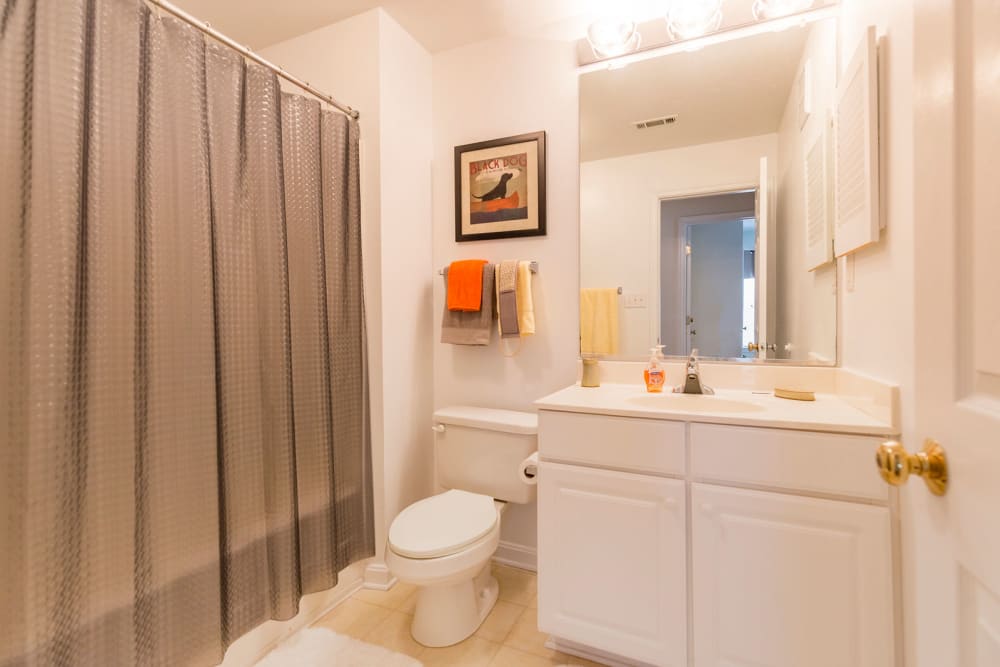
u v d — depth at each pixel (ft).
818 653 3.34
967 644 1.54
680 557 3.77
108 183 3.19
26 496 2.79
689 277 5.36
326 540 4.97
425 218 6.59
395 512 5.95
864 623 3.21
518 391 6.22
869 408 3.57
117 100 3.25
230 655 4.17
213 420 3.83
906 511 3.05
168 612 3.51
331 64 5.94
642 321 5.56
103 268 3.15
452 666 4.34
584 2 5.55
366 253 5.77
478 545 4.49
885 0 3.34
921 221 1.80
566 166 5.93
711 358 5.26
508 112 6.24
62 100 2.94
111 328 3.19
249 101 4.31
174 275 3.60
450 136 6.61
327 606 5.25
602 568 4.08
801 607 3.39
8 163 2.77
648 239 5.53
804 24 4.80
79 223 3.03
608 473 4.06
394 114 5.91
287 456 4.54
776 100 4.99
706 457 3.72
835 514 3.28
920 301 1.82
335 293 5.26
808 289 4.85
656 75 5.48
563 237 5.95
